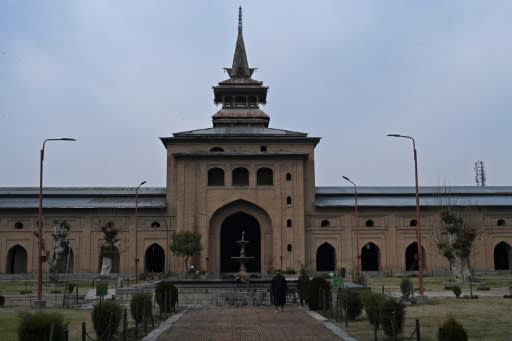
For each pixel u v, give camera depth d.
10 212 43.25
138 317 14.64
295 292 22.20
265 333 13.33
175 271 42.62
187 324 15.16
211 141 45.12
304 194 44.31
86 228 43.34
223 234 49.88
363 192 46.44
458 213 39.34
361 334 13.17
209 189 43.34
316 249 43.62
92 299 24.11
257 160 43.91
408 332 13.42
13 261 45.19
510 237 44.47
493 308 18.72
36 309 19.94
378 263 44.44
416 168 23.06
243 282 25.17
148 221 43.59
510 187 48.34
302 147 45.22
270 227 43.47
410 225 44.38
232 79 52.47
